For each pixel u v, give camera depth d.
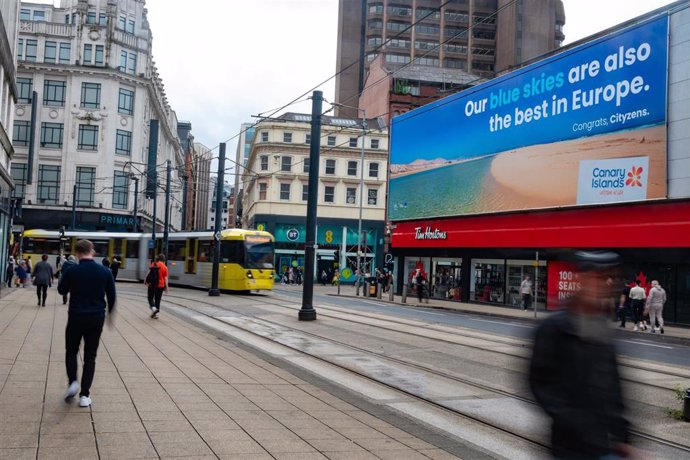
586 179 26.28
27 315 16.19
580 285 2.78
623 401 2.75
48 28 56.44
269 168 60.72
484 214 32.44
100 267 6.76
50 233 42.69
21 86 56.09
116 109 57.97
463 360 11.89
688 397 7.40
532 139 29.33
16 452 4.80
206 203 185.38
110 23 57.47
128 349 11.05
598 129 25.86
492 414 7.49
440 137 36.53
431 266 38.44
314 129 19.70
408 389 8.91
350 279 60.38
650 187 23.61
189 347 11.87
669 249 23.31
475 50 90.56
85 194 56.78
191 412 6.50
